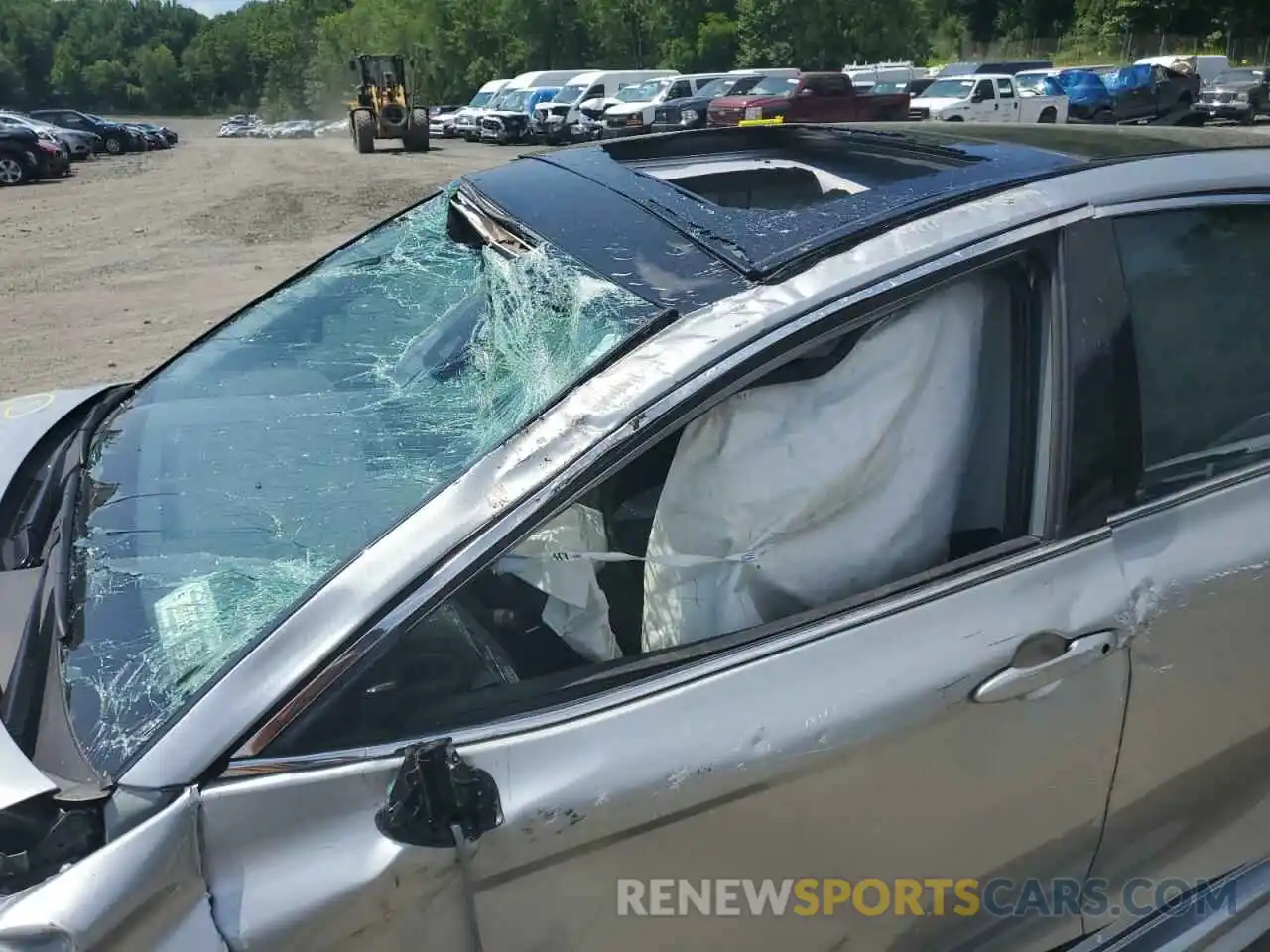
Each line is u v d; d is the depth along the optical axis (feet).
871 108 79.00
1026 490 5.56
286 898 4.07
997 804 5.35
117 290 33.01
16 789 4.16
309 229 45.80
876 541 5.58
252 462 6.14
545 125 109.70
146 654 4.84
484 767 4.38
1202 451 6.12
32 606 5.39
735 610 5.29
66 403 8.00
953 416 5.69
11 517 6.32
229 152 117.39
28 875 3.98
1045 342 5.52
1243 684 6.06
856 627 5.06
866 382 5.51
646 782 4.52
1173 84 89.25
